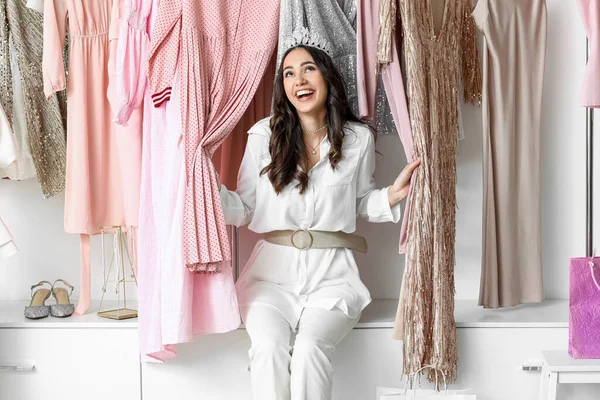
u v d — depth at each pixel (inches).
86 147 110.1
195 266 95.7
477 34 115.1
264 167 100.0
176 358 103.3
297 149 99.5
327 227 100.3
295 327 98.7
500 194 106.3
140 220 101.2
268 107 115.0
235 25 101.2
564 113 117.6
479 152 117.9
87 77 111.3
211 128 98.6
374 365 101.9
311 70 98.8
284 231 101.3
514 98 106.7
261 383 90.6
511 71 105.7
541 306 112.1
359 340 101.7
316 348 90.6
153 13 100.8
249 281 102.5
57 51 107.8
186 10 98.0
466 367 101.3
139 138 109.3
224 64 100.3
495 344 101.2
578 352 90.8
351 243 103.1
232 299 98.6
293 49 100.4
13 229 123.0
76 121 109.9
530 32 106.7
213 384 103.4
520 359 101.5
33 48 113.4
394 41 95.4
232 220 101.1
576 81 117.3
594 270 91.4
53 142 114.5
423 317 95.2
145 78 101.8
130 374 104.2
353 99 107.8
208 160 97.7
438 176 96.0
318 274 100.3
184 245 95.4
